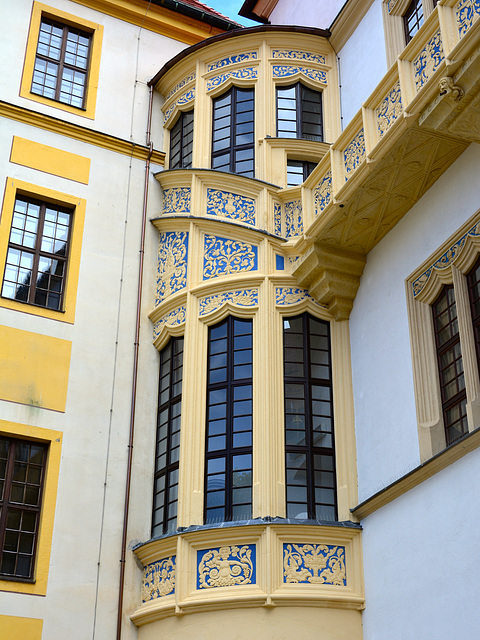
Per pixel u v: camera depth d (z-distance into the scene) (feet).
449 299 42.09
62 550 45.03
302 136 55.88
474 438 36.11
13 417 46.55
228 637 41.14
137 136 58.29
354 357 47.60
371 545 42.34
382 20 54.03
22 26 57.21
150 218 55.31
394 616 39.47
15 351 48.08
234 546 43.06
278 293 48.91
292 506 44.27
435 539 37.91
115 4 61.16
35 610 43.27
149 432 49.98
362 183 42.86
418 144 40.83
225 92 57.36
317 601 41.29
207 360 48.65
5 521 44.80
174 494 46.91
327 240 47.09
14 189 51.88
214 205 52.75
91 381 49.55
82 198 53.98
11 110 53.72
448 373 41.24
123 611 45.19
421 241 43.75
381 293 46.14
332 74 58.23
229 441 45.91
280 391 46.34
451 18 37.17
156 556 45.42
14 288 50.08
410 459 41.16
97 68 58.95
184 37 63.72
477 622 34.47
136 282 53.36
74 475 46.96
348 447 45.78
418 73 39.91
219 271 50.49
